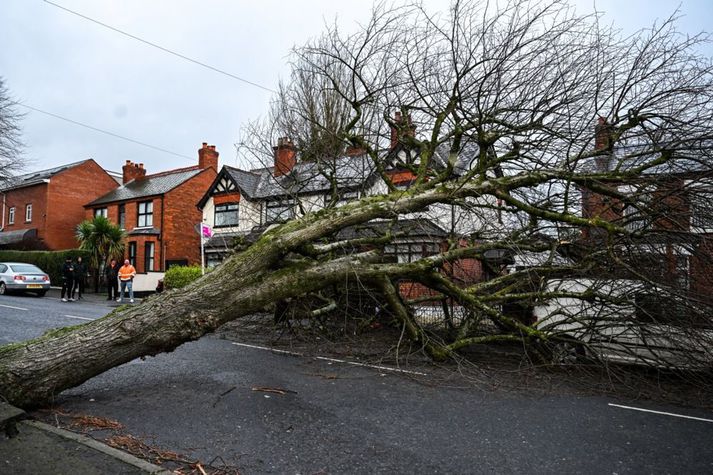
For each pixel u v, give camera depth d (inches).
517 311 287.6
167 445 141.6
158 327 186.5
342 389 211.5
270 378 228.2
